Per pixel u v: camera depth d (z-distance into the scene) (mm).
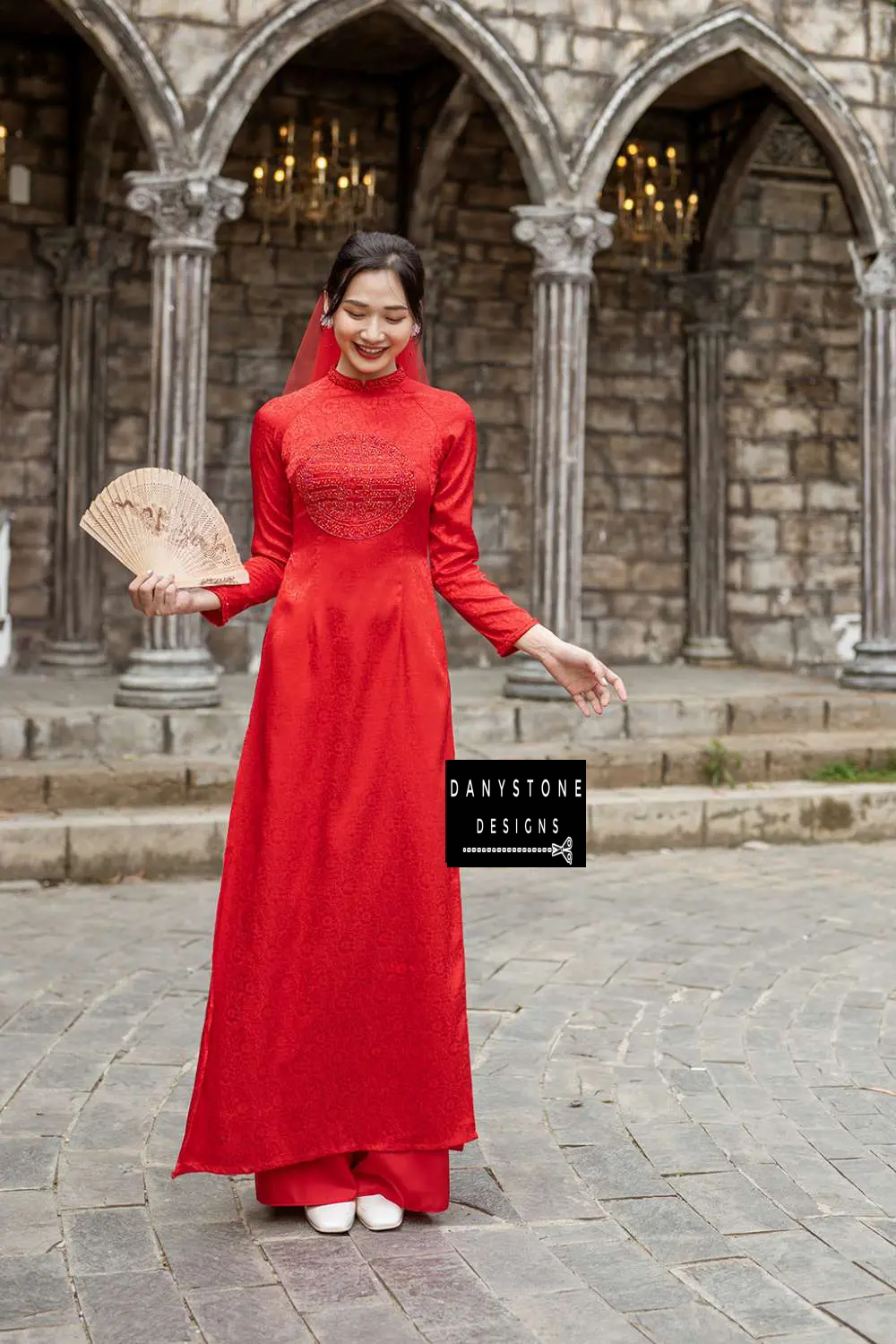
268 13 8516
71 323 10922
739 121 11945
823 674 13062
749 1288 2734
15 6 10148
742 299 12586
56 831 6672
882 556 10148
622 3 9281
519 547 12328
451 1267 2818
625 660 12672
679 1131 3627
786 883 6848
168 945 5488
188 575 2871
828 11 9812
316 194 10742
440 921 2988
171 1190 3205
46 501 11086
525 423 12305
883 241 10094
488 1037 4434
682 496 12773
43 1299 2656
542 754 8258
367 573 2998
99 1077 3975
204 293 8492
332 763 2969
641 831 7680
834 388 13008
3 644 11008
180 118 8414
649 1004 4805
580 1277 2781
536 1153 3465
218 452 11547
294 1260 2846
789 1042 4410
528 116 9148
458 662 12172
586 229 9070
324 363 3146
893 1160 3428
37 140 10875
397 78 11742
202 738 8148
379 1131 2986
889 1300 2686
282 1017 2924
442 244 12023
